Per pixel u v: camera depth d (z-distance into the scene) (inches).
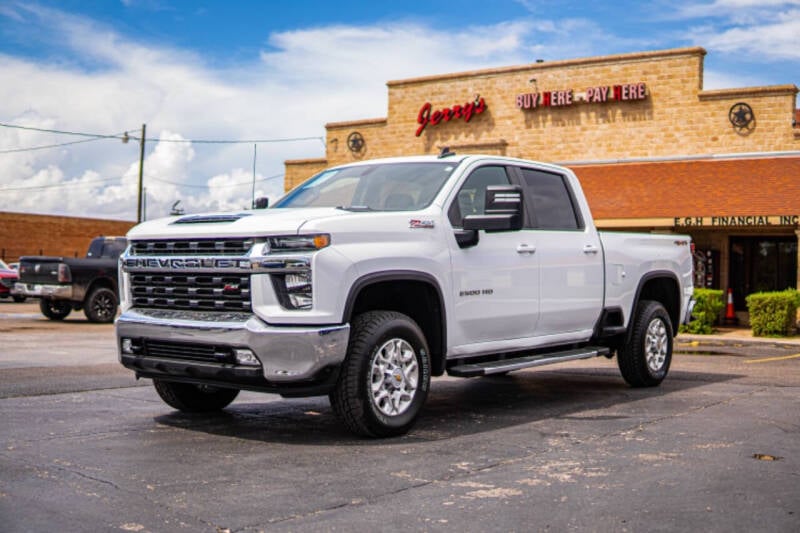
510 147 1117.1
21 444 247.4
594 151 1063.6
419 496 195.0
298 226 246.8
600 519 178.4
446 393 369.7
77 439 255.9
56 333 695.1
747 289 949.8
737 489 202.7
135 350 275.9
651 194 916.0
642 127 1034.1
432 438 263.4
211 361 256.7
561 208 345.7
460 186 297.9
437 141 1170.0
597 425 287.3
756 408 324.2
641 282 379.9
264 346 243.1
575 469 221.9
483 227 279.6
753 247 948.6
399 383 265.4
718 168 946.1
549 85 1088.8
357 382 253.0
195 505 185.9
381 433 259.8
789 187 860.0
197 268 259.8
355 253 253.4
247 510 182.7
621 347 379.9
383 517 178.7
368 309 280.7
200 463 226.2
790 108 956.6
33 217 1932.8
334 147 1247.5
